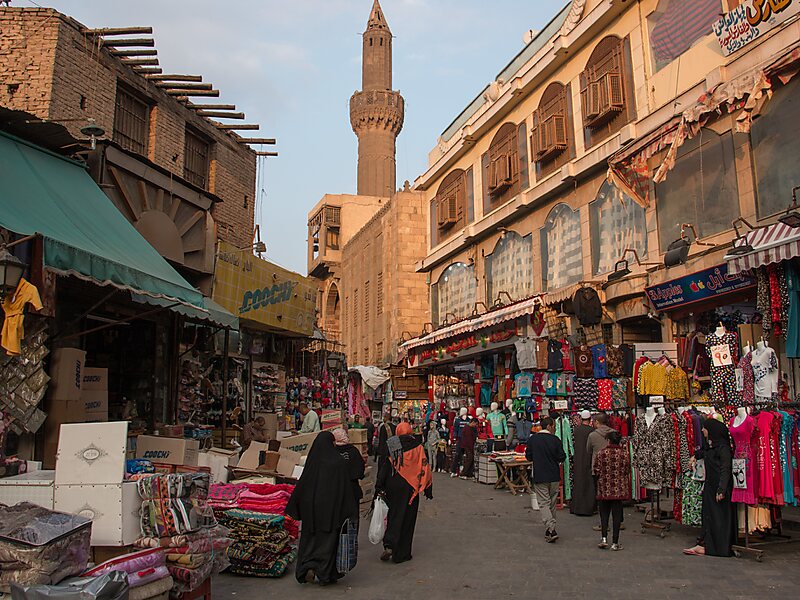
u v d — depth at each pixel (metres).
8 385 6.19
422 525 9.01
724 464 6.71
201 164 14.23
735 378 8.88
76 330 9.42
